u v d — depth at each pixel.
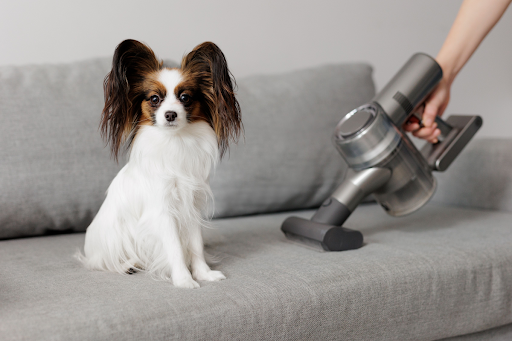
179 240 1.20
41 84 1.68
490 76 3.31
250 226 1.79
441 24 3.10
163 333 0.90
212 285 1.10
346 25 2.78
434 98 1.67
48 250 1.48
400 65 2.99
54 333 0.84
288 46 2.61
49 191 1.62
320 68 2.22
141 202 1.22
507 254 1.38
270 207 2.03
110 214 1.26
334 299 1.09
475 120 1.69
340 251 1.40
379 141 1.51
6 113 1.59
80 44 2.10
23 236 1.67
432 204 2.25
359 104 2.19
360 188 1.57
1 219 1.57
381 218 1.91
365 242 1.50
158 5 2.24
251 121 1.97
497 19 1.67
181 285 1.09
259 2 2.50
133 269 1.25
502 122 3.34
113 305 0.95
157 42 2.25
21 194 1.57
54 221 1.67
